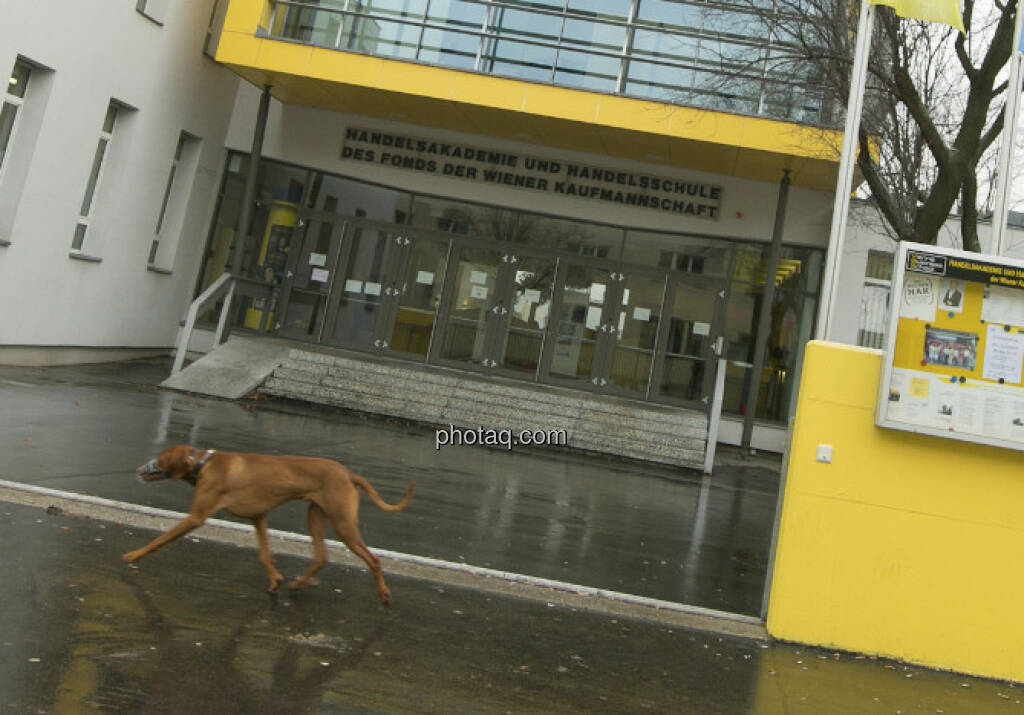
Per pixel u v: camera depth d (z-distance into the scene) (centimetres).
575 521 866
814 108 1439
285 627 448
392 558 613
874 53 1015
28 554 486
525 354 1742
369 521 731
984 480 558
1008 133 608
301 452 988
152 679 362
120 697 342
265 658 404
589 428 1440
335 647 431
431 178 1766
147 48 1477
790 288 1695
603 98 1452
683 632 552
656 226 1714
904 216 1170
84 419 966
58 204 1327
